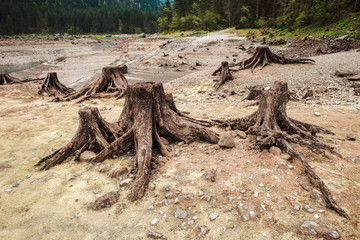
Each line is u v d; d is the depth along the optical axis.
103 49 50.00
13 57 37.91
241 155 4.41
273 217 2.85
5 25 111.25
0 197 3.52
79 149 4.90
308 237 2.54
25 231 2.86
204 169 4.02
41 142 5.69
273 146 4.52
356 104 7.68
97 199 3.32
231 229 2.72
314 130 5.29
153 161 4.45
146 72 23.12
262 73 14.12
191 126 5.31
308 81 11.42
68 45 58.22
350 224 2.67
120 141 4.75
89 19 133.50
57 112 8.70
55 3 185.62
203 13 85.19
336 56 16.42
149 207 3.17
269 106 5.23
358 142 4.85
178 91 13.29
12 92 12.93
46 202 3.39
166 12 101.31
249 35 42.03
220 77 13.66
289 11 50.56
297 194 3.23
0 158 4.84
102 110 8.88
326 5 38.47
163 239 2.64
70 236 2.76
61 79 20.66
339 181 3.49
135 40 64.44
